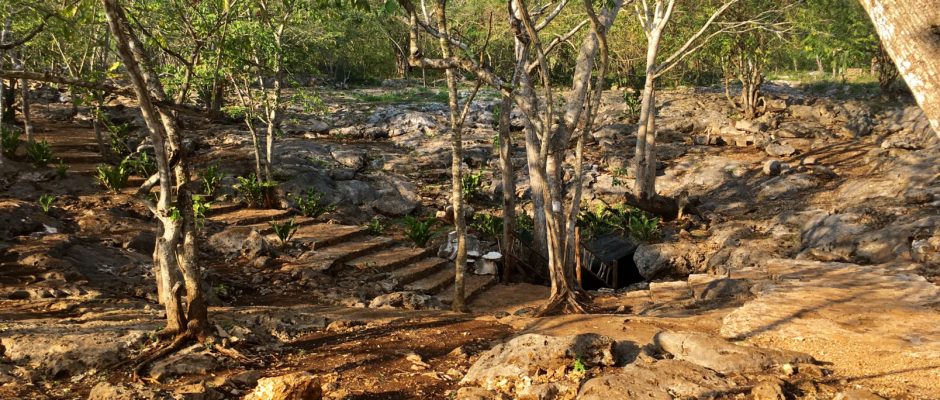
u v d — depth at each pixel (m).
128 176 18.58
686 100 35.06
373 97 36.53
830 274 12.17
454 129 12.00
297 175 21.58
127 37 8.13
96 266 12.59
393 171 25.09
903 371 7.00
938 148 22.12
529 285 15.69
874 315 9.17
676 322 9.73
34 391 6.88
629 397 6.18
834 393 6.41
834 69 44.34
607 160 26.81
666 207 22.33
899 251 15.27
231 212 18.59
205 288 11.48
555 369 7.18
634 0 22.91
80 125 25.83
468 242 18.14
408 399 6.95
